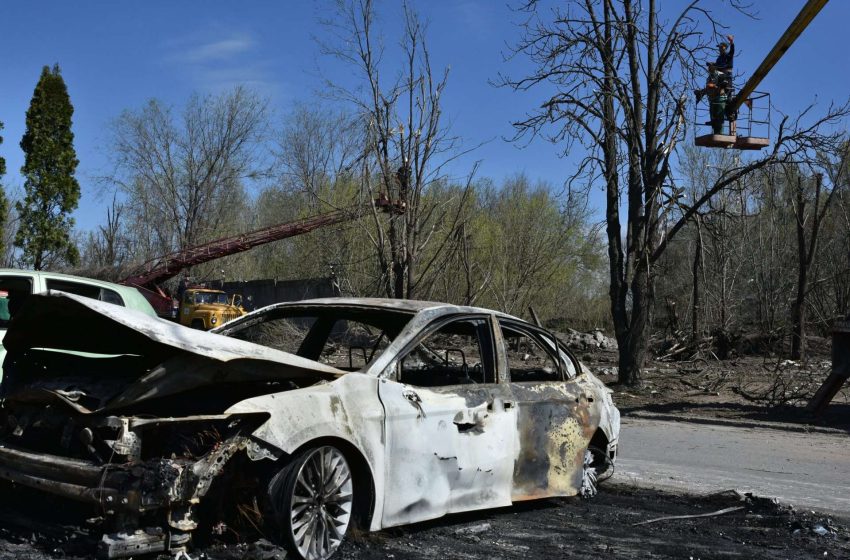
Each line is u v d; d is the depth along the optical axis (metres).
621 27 17.50
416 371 6.50
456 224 21.66
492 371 6.29
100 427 4.59
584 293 40.88
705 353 26.12
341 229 22.23
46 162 45.81
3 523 5.13
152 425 4.48
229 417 4.60
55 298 4.98
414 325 5.85
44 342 5.55
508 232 26.89
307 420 4.77
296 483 4.67
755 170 16.88
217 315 30.23
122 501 4.25
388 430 5.25
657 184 17.53
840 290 33.22
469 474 5.82
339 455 4.94
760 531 6.43
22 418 5.05
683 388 18.53
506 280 24.84
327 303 6.48
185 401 5.14
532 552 5.43
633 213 18.06
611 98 17.84
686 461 10.03
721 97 16.28
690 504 7.46
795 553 5.82
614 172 17.95
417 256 18.75
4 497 5.71
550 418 6.61
